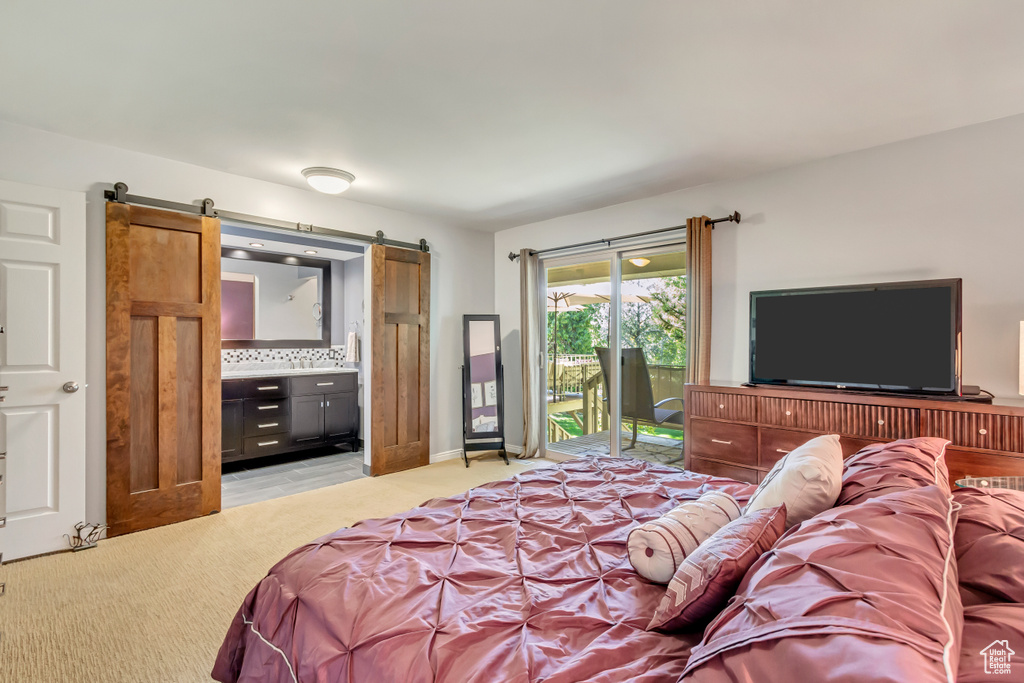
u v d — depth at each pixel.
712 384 3.71
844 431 2.72
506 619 1.11
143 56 2.09
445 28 1.89
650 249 4.25
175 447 3.29
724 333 3.66
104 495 3.01
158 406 3.22
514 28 1.89
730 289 3.63
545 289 5.18
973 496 1.16
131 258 3.12
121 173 3.11
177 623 2.09
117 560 2.70
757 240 3.51
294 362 5.76
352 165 3.41
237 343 5.34
